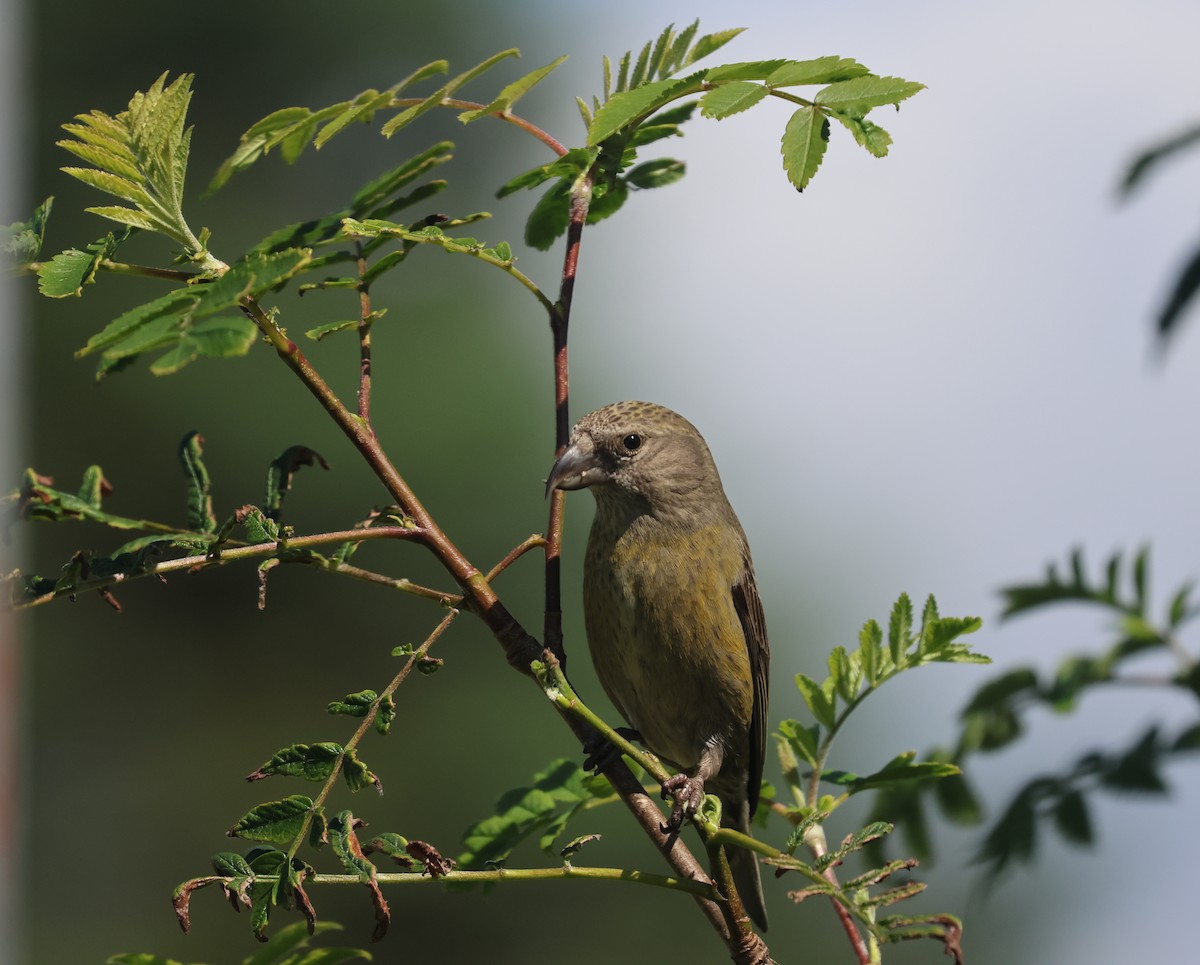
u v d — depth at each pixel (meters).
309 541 3.72
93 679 17.23
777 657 17.80
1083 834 4.52
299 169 18.72
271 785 17.02
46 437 17.42
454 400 17.34
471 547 16.81
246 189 18.66
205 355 2.79
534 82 4.00
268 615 17.30
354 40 20.02
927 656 4.40
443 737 16.28
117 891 16.72
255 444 17.20
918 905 11.55
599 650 6.47
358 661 17.02
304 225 3.78
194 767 17.08
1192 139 4.74
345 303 17.78
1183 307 4.58
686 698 6.33
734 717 6.35
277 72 19.95
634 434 6.24
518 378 17.83
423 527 3.94
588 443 6.25
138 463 17.47
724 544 6.36
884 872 3.50
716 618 6.25
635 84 4.37
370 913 14.47
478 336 17.95
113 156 3.64
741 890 6.61
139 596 17.42
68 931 16.52
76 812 16.89
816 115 3.83
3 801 9.77
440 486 16.97
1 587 3.51
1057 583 5.17
